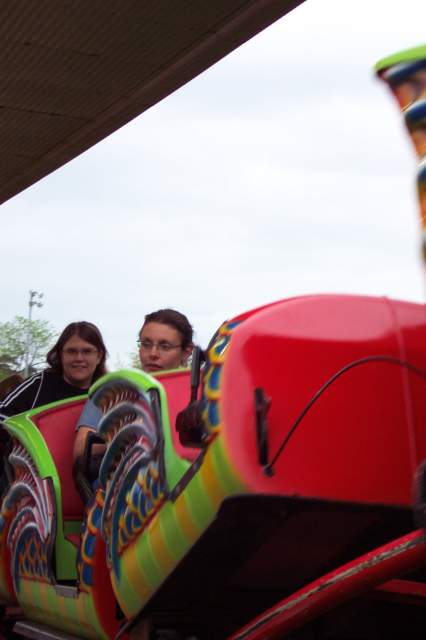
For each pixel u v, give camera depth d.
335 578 3.54
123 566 4.27
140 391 4.17
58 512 5.06
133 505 4.20
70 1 6.01
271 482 3.55
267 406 3.59
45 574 5.12
